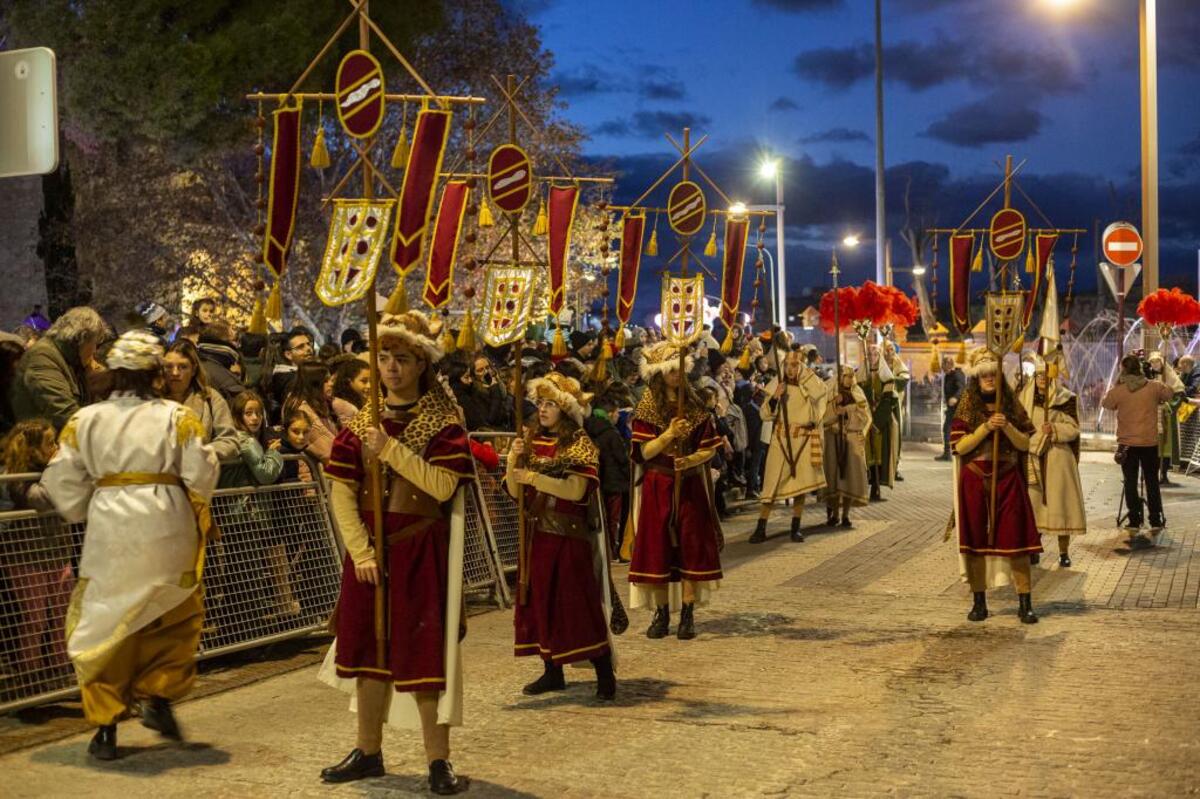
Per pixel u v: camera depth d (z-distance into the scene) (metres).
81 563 6.22
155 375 6.33
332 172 26.39
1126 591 10.55
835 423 14.68
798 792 5.62
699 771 5.96
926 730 6.59
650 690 7.58
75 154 21.17
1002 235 10.13
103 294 21.02
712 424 8.96
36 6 15.83
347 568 5.81
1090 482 19.44
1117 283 19.42
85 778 5.92
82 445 6.16
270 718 7.02
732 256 9.39
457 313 26.70
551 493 7.31
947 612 9.84
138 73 15.84
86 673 6.10
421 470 5.63
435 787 5.66
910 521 15.28
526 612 7.52
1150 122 20.86
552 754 6.29
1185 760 6.02
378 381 5.68
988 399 9.41
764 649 8.63
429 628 5.67
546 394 7.41
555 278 8.69
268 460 8.43
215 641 8.05
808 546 13.48
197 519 6.32
